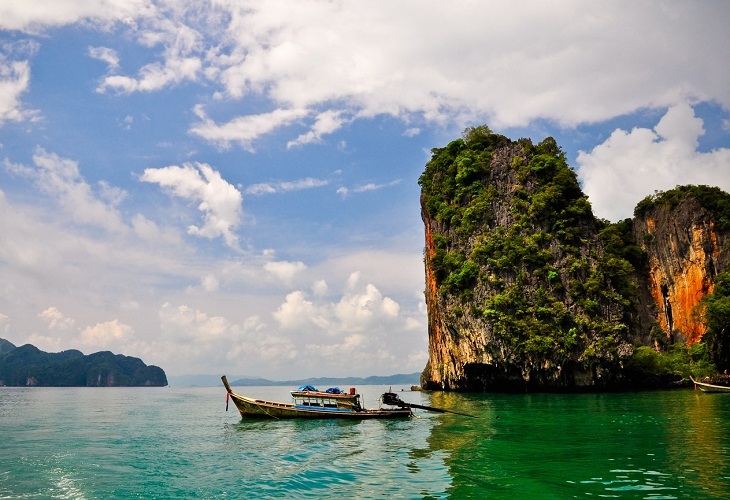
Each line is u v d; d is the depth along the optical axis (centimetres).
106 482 1702
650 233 8500
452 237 6869
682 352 7156
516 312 5809
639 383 6588
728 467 1600
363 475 1655
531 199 6512
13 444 2581
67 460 2105
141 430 3169
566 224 6331
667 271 8069
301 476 1677
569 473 1555
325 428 2944
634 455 1822
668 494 1302
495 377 6106
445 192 7275
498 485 1441
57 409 5284
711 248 7725
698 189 8194
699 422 2731
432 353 7700
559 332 5697
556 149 7125
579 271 6031
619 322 5884
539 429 2581
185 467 1934
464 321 6100
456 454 1942
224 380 3469
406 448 2153
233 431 2959
